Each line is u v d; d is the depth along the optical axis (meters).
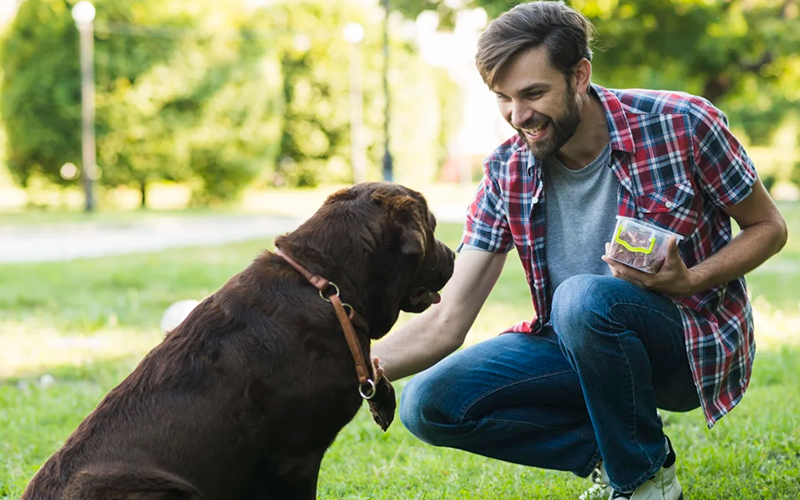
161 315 8.48
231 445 2.51
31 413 4.94
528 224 3.12
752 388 5.17
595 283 2.85
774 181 29.45
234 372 2.53
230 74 29.20
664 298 2.93
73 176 28.12
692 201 2.95
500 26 2.79
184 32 28.17
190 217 24.14
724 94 26.06
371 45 37.53
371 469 3.89
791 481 3.43
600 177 3.04
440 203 27.59
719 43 21.75
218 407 2.50
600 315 2.79
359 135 29.42
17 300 9.32
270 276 2.67
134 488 2.36
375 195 2.80
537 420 3.19
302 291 2.65
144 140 27.83
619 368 2.81
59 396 5.41
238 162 29.45
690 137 2.91
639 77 24.97
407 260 2.76
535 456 3.24
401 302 2.93
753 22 23.00
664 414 4.61
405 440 4.27
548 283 3.20
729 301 3.03
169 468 2.42
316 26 37.44
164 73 27.72
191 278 10.59
